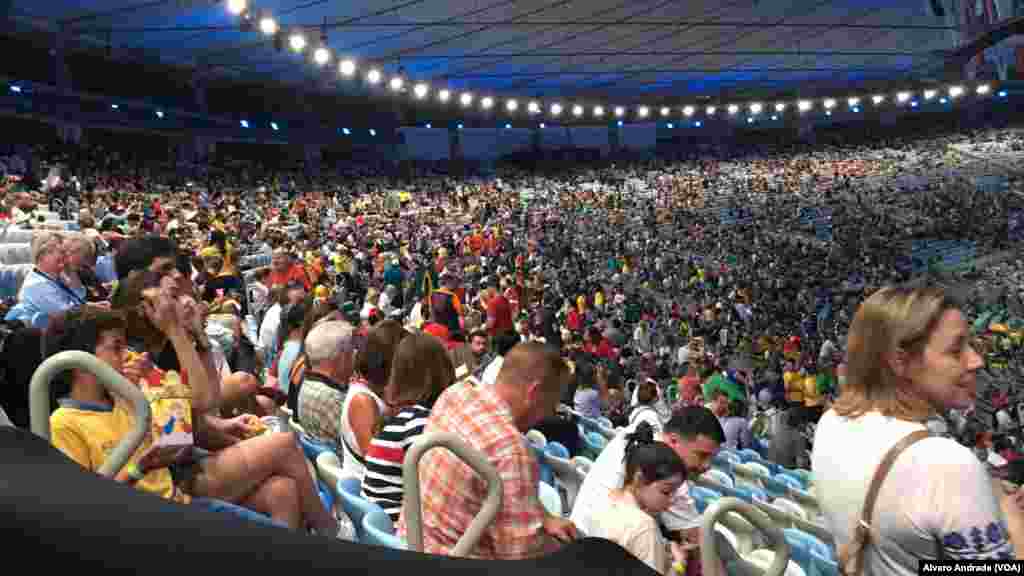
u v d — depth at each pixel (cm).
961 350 214
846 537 217
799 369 1967
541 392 346
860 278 4553
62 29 4191
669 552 418
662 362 1981
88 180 3897
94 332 327
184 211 3061
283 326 842
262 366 946
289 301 878
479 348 991
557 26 4912
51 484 151
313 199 4888
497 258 3391
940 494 199
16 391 396
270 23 2639
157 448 311
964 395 216
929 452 202
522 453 314
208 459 339
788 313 3388
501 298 1309
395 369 426
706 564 207
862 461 212
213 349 650
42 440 165
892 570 209
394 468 402
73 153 4403
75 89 4809
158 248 565
